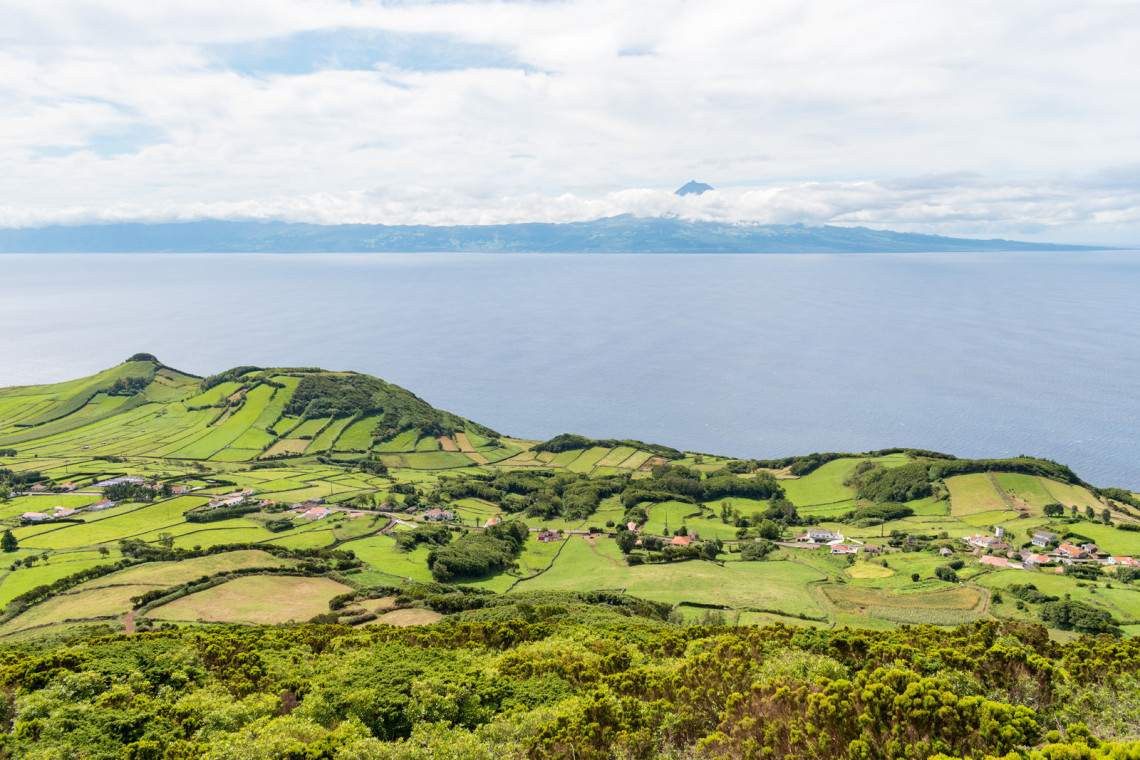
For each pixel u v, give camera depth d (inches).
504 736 1391.5
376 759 1227.2
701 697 1435.8
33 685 1673.2
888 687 1186.6
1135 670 1533.0
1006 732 1065.5
